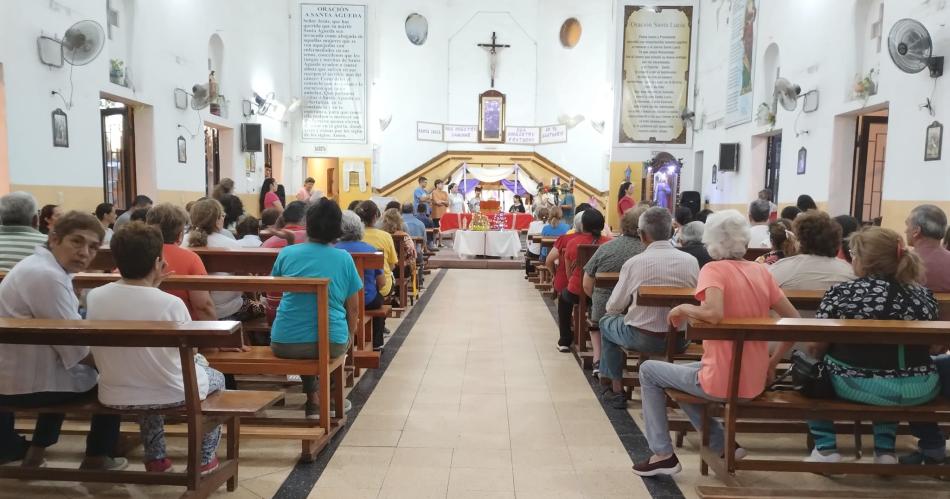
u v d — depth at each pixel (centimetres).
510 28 1955
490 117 1948
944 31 597
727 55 1264
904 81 666
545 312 736
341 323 344
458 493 286
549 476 305
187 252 347
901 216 666
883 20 704
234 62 1260
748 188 1154
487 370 491
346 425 369
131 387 247
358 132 1648
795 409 264
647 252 374
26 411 250
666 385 294
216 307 396
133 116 912
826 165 865
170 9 968
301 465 313
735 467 270
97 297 247
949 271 342
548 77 1928
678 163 1430
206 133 1207
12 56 603
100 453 290
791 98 952
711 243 286
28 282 253
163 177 948
